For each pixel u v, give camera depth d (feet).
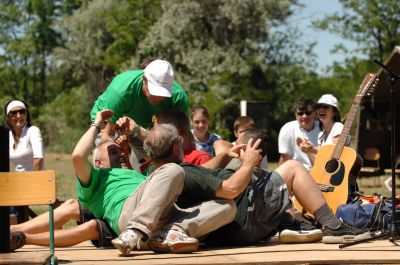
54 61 284.61
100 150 33.65
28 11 335.47
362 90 43.27
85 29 277.03
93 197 31.37
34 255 25.50
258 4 228.63
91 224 31.12
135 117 39.19
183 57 232.32
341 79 256.52
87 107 301.63
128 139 35.76
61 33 337.31
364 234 32.55
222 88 229.66
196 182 30.27
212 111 225.35
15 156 46.65
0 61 339.77
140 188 29.91
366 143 121.39
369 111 120.98
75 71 295.07
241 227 31.68
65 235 30.63
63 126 306.76
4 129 27.17
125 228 29.37
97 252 30.32
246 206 31.81
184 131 35.60
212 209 30.19
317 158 40.93
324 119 51.13
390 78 32.04
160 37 235.20
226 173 31.71
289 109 246.47
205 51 231.91
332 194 39.50
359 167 41.14
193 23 233.55
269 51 245.04
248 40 231.71
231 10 226.79
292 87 245.86
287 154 53.01
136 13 273.95
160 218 29.91
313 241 33.09
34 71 346.13
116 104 38.22
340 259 27.76
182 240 29.30
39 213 65.10
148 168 35.70
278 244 32.73
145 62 40.47
